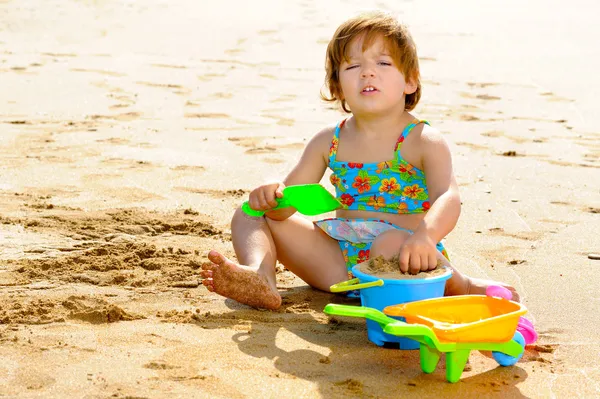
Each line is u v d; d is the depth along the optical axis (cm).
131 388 271
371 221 382
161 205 532
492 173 643
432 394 277
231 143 725
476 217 525
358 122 393
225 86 1009
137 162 647
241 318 346
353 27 377
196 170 628
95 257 420
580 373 300
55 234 460
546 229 501
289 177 406
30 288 373
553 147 738
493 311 315
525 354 318
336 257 386
